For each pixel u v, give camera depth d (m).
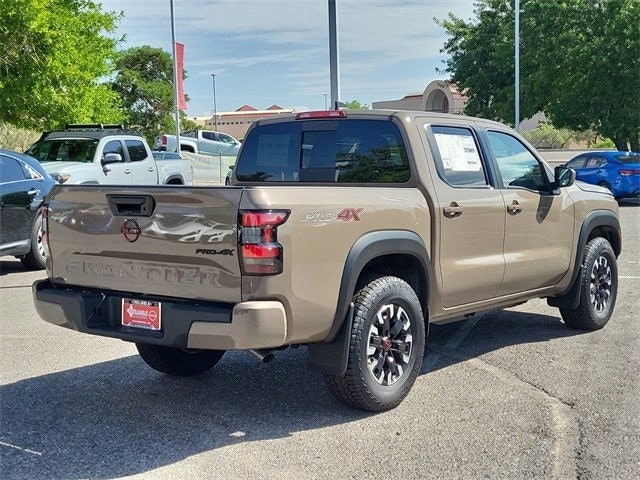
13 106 19.44
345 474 4.20
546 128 55.31
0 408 5.30
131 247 4.78
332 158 6.06
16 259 12.87
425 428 4.87
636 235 15.18
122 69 69.69
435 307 5.71
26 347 6.96
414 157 5.61
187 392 5.66
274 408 5.30
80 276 5.12
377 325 5.07
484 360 6.46
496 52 36.50
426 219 5.51
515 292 6.56
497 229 6.18
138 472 4.24
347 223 4.84
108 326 4.95
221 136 41.97
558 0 31.45
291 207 4.50
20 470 4.27
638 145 29.56
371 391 5.00
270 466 4.31
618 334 7.34
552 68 31.02
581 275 7.23
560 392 5.55
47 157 14.55
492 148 6.36
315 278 4.64
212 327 4.41
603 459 4.37
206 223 4.45
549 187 6.84
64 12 20.03
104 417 5.12
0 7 17.52
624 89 28.94
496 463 4.32
